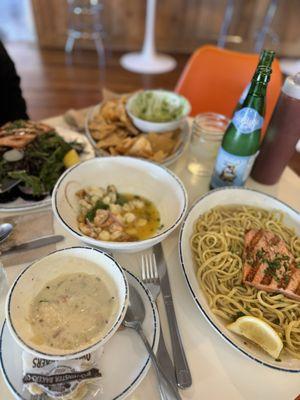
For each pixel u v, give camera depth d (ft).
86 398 1.81
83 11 12.46
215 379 2.06
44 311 1.99
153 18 12.19
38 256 2.65
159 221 3.02
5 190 3.07
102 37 13.69
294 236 3.00
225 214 3.19
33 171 3.33
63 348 1.83
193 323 2.36
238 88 5.40
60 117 4.50
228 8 12.76
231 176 3.28
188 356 2.17
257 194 3.24
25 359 1.83
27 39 13.89
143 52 13.24
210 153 3.62
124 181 3.29
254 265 2.63
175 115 4.24
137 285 2.36
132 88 11.77
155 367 1.99
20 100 4.99
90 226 2.79
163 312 2.39
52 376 1.78
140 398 1.94
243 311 2.41
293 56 14.30
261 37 13.48
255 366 2.15
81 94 11.12
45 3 12.38
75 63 12.78
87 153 3.72
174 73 12.91
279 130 3.22
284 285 2.49
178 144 3.81
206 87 5.52
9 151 3.38
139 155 3.55
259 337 2.13
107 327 1.94
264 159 3.51
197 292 2.35
